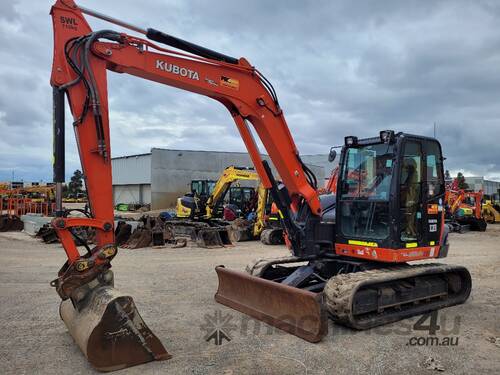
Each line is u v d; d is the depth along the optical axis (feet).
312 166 156.25
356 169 22.59
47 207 78.48
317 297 17.69
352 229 22.57
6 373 14.47
